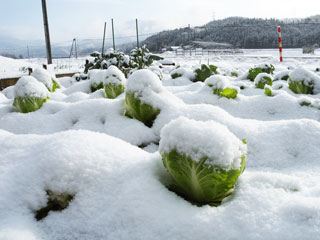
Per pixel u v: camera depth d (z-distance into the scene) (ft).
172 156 4.57
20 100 11.09
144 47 26.40
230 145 4.41
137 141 9.05
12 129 10.37
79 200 4.71
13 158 5.61
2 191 4.82
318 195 4.42
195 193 4.60
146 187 4.59
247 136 7.85
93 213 4.48
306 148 7.43
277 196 4.35
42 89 11.57
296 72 14.11
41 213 4.83
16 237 3.97
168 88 15.88
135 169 5.05
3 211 4.59
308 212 3.89
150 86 9.72
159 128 9.21
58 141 5.59
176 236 3.90
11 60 45.88
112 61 24.86
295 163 7.11
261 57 76.23
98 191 4.76
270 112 11.33
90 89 17.26
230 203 4.35
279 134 7.84
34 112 11.22
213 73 20.56
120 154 5.43
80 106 10.79
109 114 10.22
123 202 4.41
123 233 4.08
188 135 4.52
